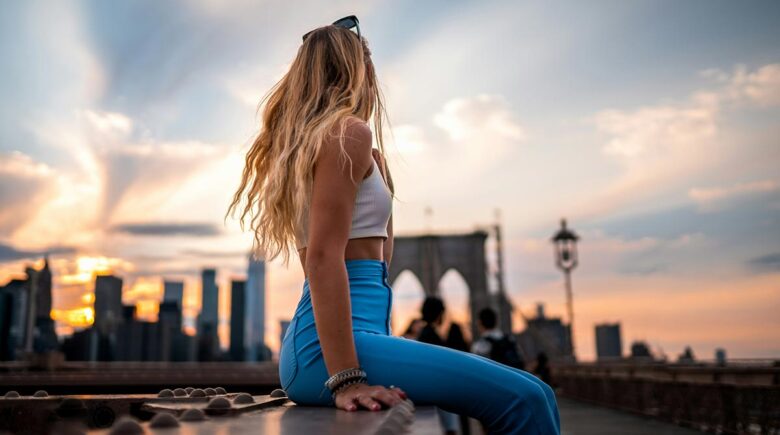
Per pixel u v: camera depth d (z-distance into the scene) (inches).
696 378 466.6
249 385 116.6
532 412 59.7
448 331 301.3
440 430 40.8
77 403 52.2
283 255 75.4
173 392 67.3
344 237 62.6
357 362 59.9
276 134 75.7
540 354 653.9
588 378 875.4
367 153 65.9
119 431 34.7
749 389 359.9
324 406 63.4
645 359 935.7
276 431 38.8
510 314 2876.5
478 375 60.4
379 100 81.4
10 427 48.5
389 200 69.9
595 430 467.5
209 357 5383.9
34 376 159.3
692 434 429.7
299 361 64.8
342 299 60.3
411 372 61.1
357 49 74.7
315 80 72.2
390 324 69.4
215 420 46.6
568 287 1074.7
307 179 65.7
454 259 3051.2
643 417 590.9
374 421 45.7
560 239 1059.3
